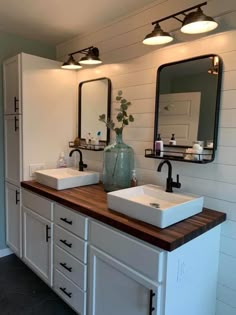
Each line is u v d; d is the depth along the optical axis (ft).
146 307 4.25
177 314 4.32
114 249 4.75
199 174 5.58
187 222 4.68
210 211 5.32
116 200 5.07
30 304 6.68
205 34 5.30
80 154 8.04
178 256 4.14
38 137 8.04
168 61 5.97
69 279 5.98
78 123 8.71
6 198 8.79
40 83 7.92
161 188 6.01
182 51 5.71
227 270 5.27
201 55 5.37
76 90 8.77
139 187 6.08
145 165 6.67
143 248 4.22
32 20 7.32
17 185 8.01
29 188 7.23
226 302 5.35
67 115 8.67
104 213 4.97
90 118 8.24
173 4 5.78
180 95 5.78
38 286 7.44
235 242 5.13
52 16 7.04
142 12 6.44
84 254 5.46
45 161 8.27
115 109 7.13
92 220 5.24
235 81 4.94
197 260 4.65
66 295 6.09
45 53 9.18
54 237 6.41
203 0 5.27
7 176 8.62
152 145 6.45
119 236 4.63
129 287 4.52
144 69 6.50
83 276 5.53
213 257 5.15
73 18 7.12
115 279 4.79
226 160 5.15
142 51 6.51
